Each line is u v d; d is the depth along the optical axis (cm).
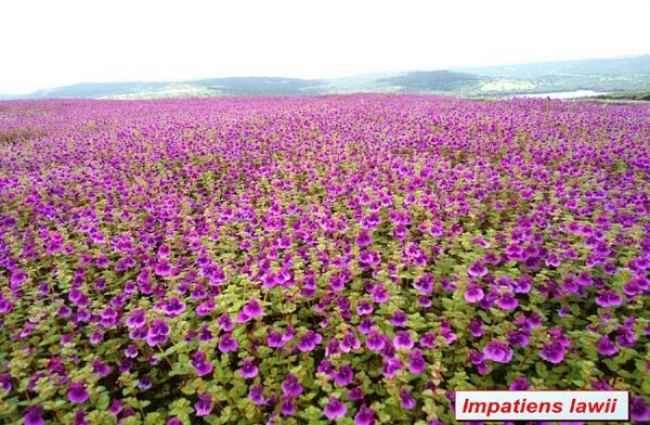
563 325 460
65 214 805
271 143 1293
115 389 420
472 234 637
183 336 416
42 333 484
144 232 715
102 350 451
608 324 417
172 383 439
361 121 1678
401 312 423
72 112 2622
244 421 357
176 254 665
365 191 770
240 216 742
